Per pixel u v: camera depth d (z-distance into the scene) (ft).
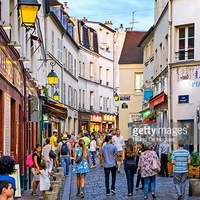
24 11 44.34
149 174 53.42
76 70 169.37
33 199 52.37
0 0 42.55
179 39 96.43
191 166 74.84
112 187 59.31
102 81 200.64
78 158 57.72
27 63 69.36
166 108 102.78
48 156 65.36
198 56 92.99
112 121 211.00
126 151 57.31
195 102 93.35
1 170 24.36
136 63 161.38
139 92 160.97
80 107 176.35
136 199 54.03
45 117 112.88
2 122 42.16
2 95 42.09
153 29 122.72
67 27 154.10
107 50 205.26
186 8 94.38
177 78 95.86
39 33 91.09
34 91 79.82
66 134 99.19
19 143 59.06
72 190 63.62
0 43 39.17
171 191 60.44
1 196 19.99
